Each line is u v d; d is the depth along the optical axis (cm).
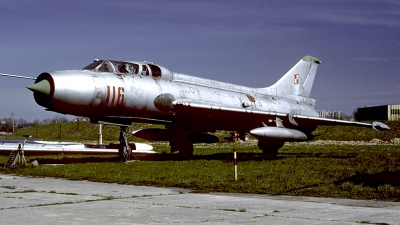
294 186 1226
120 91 2058
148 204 911
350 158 2191
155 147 4303
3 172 1728
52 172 1638
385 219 740
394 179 1304
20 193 1089
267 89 3070
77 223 699
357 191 1120
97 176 1510
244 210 829
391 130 6322
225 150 3647
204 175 1497
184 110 2264
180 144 2480
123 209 841
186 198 1016
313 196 1066
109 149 2744
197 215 779
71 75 1952
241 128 2698
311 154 2989
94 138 7300
